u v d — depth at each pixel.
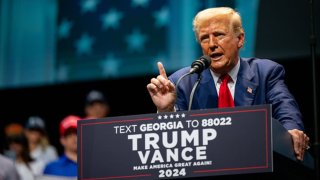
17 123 10.35
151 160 3.81
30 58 9.94
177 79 4.78
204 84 4.69
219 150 3.73
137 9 9.17
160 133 3.81
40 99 10.15
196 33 4.65
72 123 8.12
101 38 9.42
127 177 3.83
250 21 8.24
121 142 3.86
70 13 9.67
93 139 3.91
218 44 4.57
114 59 9.31
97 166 3.88
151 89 4.27
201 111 3.78
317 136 4.84
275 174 3.98
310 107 8.35
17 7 10.04
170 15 8.88
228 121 3.75
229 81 4.70
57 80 9.73
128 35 9.21
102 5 9.44
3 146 10.09
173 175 3.77
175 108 4.55
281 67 4.79
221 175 3.73
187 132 3.78
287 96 4.61
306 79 8.27
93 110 8.79
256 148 3.70
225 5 8.39
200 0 8.61
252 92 4.65
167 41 8.89
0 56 10.09
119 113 9.65
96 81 9.49
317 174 4.42
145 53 9.07
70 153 8.09
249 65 4.78
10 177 7.45
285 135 3.96
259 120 3.72
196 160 3.75
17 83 10.01
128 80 9.37
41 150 9.57
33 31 9.92
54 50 9.77
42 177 7.92
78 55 9.59
